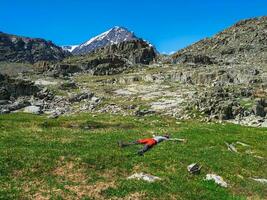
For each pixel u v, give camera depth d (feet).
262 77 465.88
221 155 142.51
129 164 121.19
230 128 213.25
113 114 317.63
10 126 194.08
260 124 281.95
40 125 211.82
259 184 123.85
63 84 481.87
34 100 383.86
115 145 141.59
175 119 287.07
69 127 216.33
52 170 113.19
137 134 168.25
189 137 167.73
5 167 110.11
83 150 131.03
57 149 129.18
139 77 537.24
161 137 126.00
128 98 399.03
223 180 121.08
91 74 630.74
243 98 347.97
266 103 329.31
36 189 100.89
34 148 128.77
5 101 353.10
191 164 124.88
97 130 197.77
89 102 383.65
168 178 114.93
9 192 97.35
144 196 102.47
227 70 515.91
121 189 104.99
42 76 594.24
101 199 99.71
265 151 161.17
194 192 108.68
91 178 110.42
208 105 317.01
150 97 400.26
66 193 100.27
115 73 622.13
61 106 370.94
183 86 466.70
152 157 129.59
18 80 423.64
